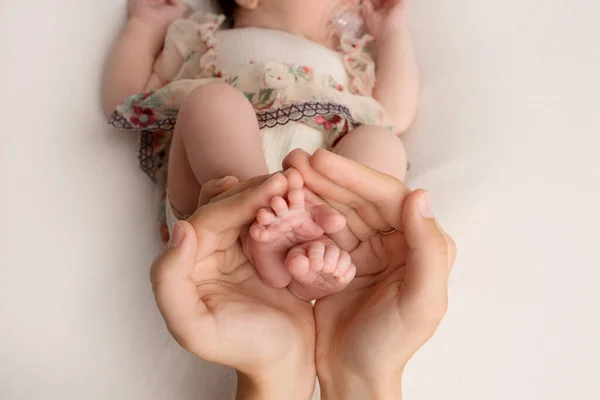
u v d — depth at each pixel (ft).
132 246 3.02
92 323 2.70
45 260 2.75
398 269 2.25
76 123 3.18
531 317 2.81
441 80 3.73
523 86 3.48
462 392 2.69
